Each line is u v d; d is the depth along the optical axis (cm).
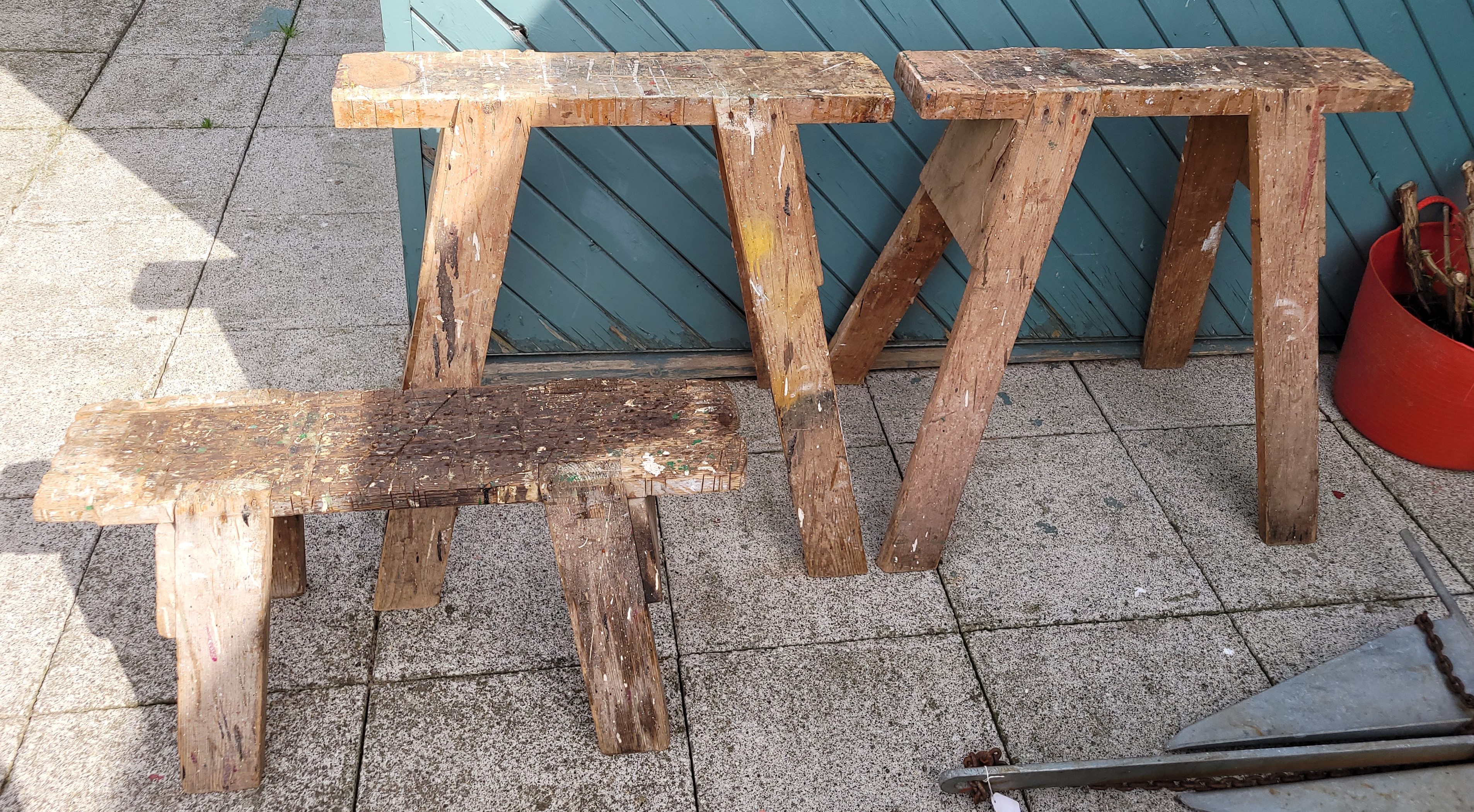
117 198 403
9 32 505
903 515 267
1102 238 337
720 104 225
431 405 221
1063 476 314
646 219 305
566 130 285
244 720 208
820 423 256
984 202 241
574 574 212
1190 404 348
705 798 219
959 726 237
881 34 284
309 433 211
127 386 318
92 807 208
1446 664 247
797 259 241
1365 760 223
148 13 539
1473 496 313
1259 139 246
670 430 218
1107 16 291
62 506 189
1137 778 222
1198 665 255
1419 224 328
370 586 261
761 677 246
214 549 197
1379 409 324
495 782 219
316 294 366
